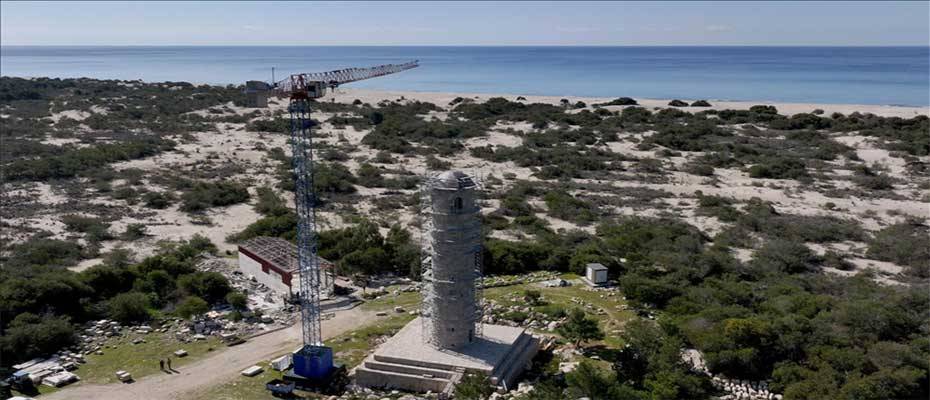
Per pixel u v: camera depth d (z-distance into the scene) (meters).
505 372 48.34
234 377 50.69
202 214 98.88
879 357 48.09
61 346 55.22
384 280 73.00
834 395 43.78
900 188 108.88
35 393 48.00
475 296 51.69
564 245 82.44
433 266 49.53
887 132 144.75
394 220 94.81
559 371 50.50
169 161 131.25
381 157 134.25
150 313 62.88
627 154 137.00
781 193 107.31
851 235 86.00
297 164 58.94
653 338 51.16
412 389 48.19
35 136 152.88
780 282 68.19
